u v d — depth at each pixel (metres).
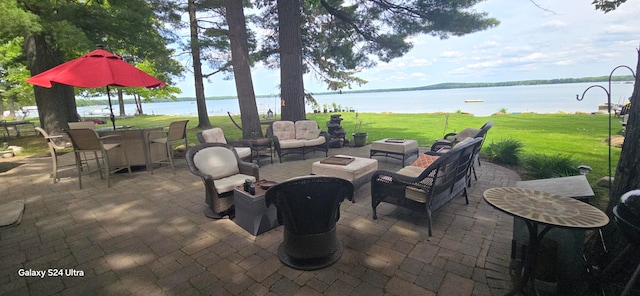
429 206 2.66
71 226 3.00
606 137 8.09
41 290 1.98
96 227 2.97
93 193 4.09
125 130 5.19
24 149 8.00
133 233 2.83
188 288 1.98
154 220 3.14
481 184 4.21
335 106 24.00
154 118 21.69
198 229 2.91
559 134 8.89
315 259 2.23
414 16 8.39
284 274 2.12
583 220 1.45
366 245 2.52
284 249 2.31
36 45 7.84
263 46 11.59
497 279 2.02
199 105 13.22
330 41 10.58
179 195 3.98
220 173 3.38
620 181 2.00
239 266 2.24
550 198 1.79
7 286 2.02
